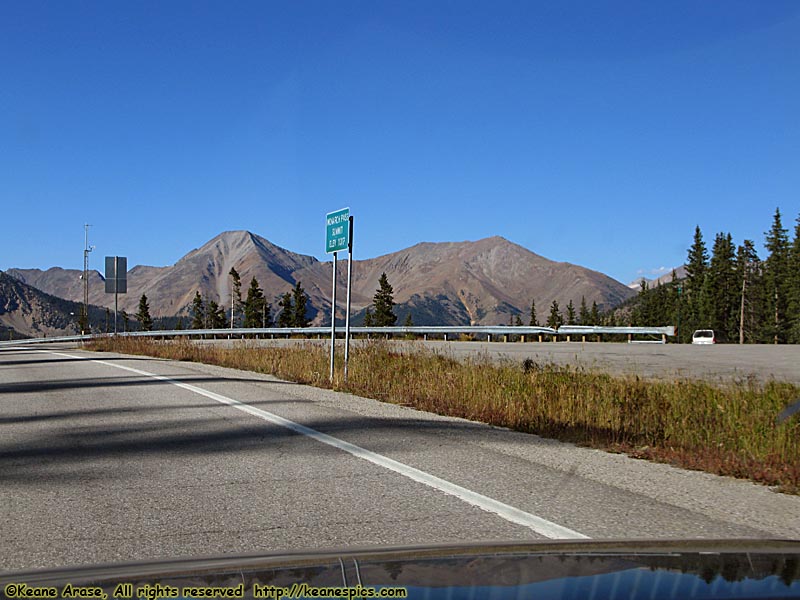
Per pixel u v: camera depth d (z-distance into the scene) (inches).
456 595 73.4
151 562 93.7
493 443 356.2
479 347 1352.1
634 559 88.7
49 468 286.4
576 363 836.0
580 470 300.5
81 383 607.8
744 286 3403.1
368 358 666.2
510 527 212.2
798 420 363.3
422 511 228.5
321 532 205.2
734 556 90.9
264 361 780.0
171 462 297.7
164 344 1116.5
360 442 343.6
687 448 358.0
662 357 1059.3
